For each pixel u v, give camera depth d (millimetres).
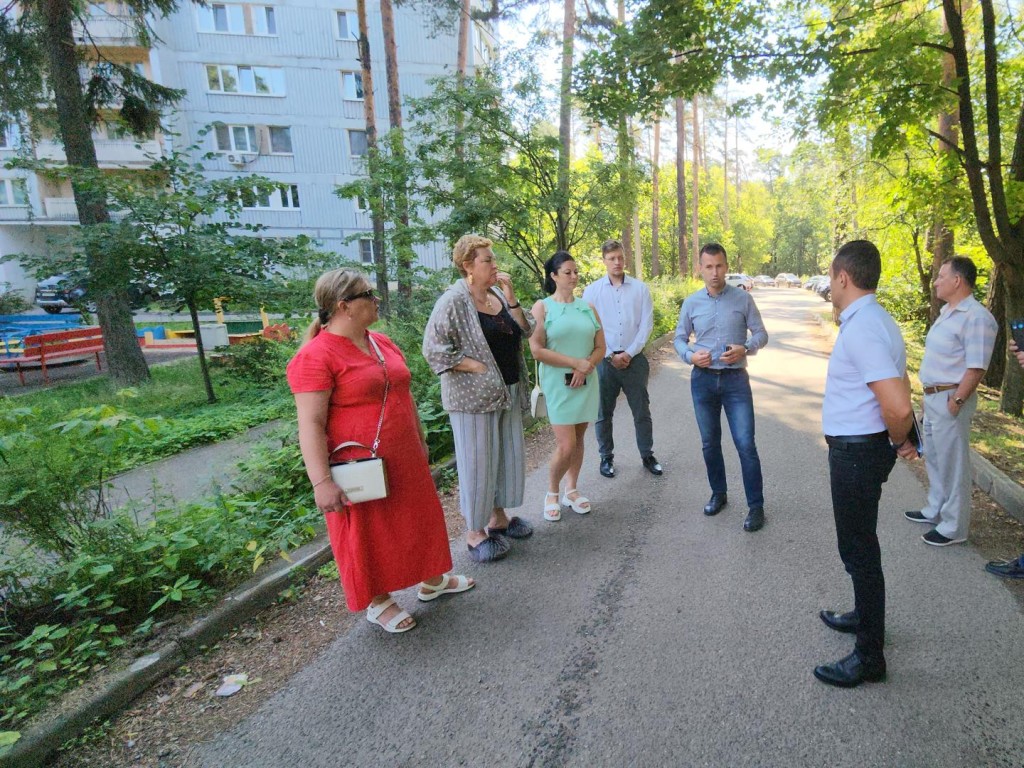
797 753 2182
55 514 3201
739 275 45000
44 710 2467
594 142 17922
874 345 2348
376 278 11812
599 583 3475
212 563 3338
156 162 9234
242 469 4797
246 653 2986
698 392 4281
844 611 3051
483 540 3857
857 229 13953
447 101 9273
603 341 4328
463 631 3078
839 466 2508
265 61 26047
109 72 11656
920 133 7473
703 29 6695
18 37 11008
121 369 11680
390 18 13570
